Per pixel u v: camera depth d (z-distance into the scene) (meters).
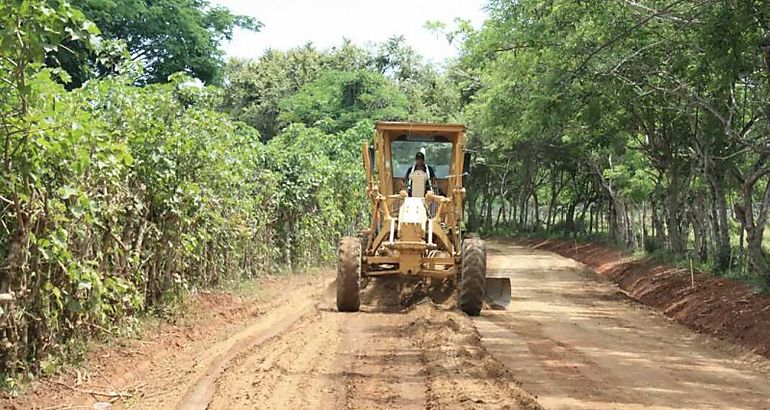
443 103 50.53
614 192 37.59
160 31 27.09
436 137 16.45
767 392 9.25
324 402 7.74
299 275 21.14
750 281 16.88
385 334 11.88
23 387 7.95
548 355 10.94
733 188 24.75
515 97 21.02
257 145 18.34
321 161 22.97
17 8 6.96
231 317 13.41
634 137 25.25
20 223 7.84
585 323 14.88
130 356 9.73
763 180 25.62
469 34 23.48
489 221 64.38
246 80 51.88
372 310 14.63
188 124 12.66
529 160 43.38
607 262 32.12
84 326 9.54
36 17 7.09
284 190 20.84
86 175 9.10
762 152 16.22
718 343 12.95
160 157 11.44
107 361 9.30
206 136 13.05
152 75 27.20
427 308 14.09
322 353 10.23
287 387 8.27
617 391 8.81
